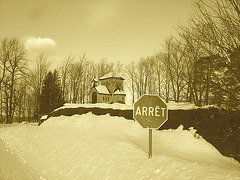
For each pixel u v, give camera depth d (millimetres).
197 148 14242
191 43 7117
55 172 11383
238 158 13273
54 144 16391
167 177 7836
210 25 6609
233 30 6301
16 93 57406
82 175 10273
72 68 65750
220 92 6750
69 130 19875
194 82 7320
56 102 59719
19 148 17609
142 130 17672
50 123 23734
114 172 9445
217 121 14578
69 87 67188
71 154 13438
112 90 61000
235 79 6367
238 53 6250
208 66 6883
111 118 21406
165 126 17703
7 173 10492
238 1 6199
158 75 50188
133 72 62000
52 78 61094
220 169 7621
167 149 13984
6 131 23609
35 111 64188
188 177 7355
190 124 16484
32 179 10062
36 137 19500
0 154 14984
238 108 6934
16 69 52562
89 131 18266
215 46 6578
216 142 14375
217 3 6488
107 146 13062
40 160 13922
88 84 69438
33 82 61062
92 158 11672
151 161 9477
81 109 23531
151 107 9258
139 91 59875
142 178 8336
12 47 51906
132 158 10391
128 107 22516
